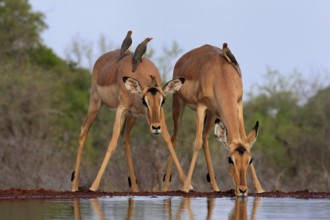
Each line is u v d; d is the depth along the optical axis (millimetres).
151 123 34438
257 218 25875
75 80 95750
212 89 35531
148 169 48031
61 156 55938
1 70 84625
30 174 50625
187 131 65375
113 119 70000
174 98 39344
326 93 77938
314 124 75500
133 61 37125
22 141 55688
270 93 87500
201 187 49406
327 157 58906
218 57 36188
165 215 26688
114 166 49844
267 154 61344
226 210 28219
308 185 53312
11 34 101188
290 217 26094
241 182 32406
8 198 32625
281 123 76562
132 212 27500
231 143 33031
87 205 29859
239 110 36062
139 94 35406
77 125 80875
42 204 30172
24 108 77000
